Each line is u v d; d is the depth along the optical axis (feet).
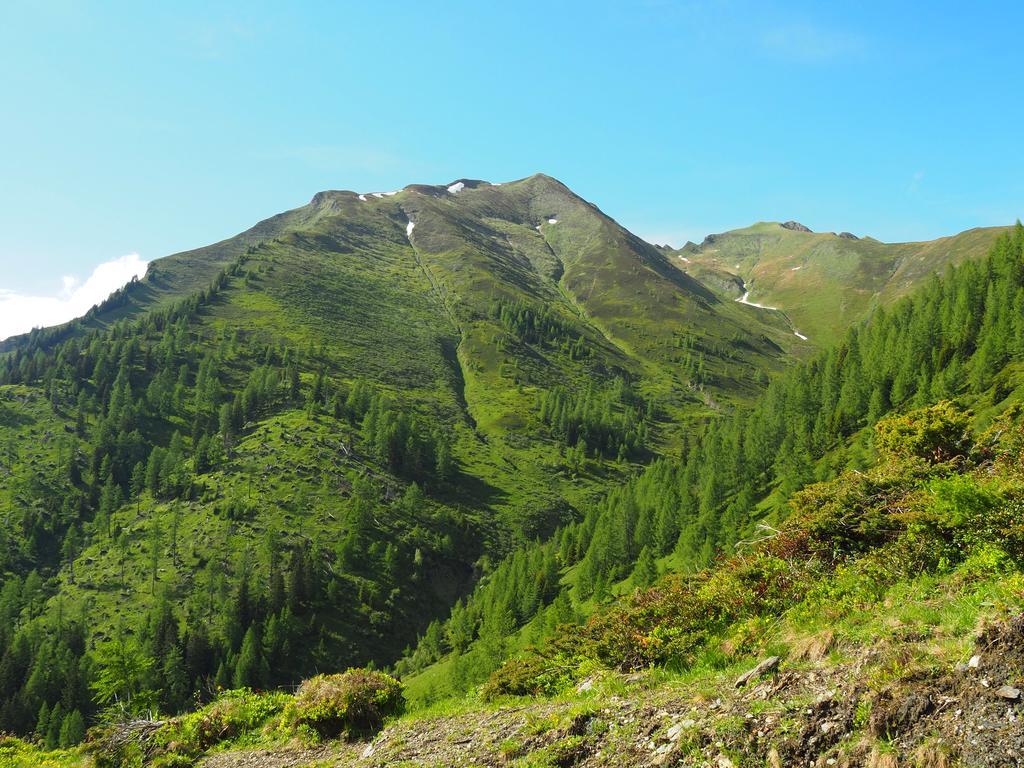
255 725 67.31
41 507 512.22
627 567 311.88
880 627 34.06
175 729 67.21
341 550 433.48
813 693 30.12
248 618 372.99
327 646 366.02
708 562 226.79
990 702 23.75
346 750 53.62
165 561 426.92
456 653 306.96
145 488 534.37
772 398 424.87
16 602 398.42
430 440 647.56
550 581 331.36
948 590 36.35
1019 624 25.94
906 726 25.20
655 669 44.01
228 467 532.32
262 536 444.55
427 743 46.03
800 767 26.43
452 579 459.73
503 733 41.47
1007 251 339.98
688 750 30.19
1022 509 37.68
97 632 367.45
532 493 599.98
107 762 63.98
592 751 34.53
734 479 331.36
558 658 53.52
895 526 48.32
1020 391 201.57
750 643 41.52
